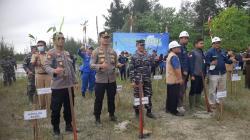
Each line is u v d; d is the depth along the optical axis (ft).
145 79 14.11
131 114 15.44
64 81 11.96
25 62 17.92
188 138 12.33
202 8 80.23
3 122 14.60
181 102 15.71
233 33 54.08
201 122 14.21
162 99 19.15
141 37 39.01
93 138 12.19
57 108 12.01
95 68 13.20
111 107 13.97
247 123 14.25
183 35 15.65
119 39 39.04
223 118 14.75
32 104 18.08
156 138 12.26
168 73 15.10
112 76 13.55
